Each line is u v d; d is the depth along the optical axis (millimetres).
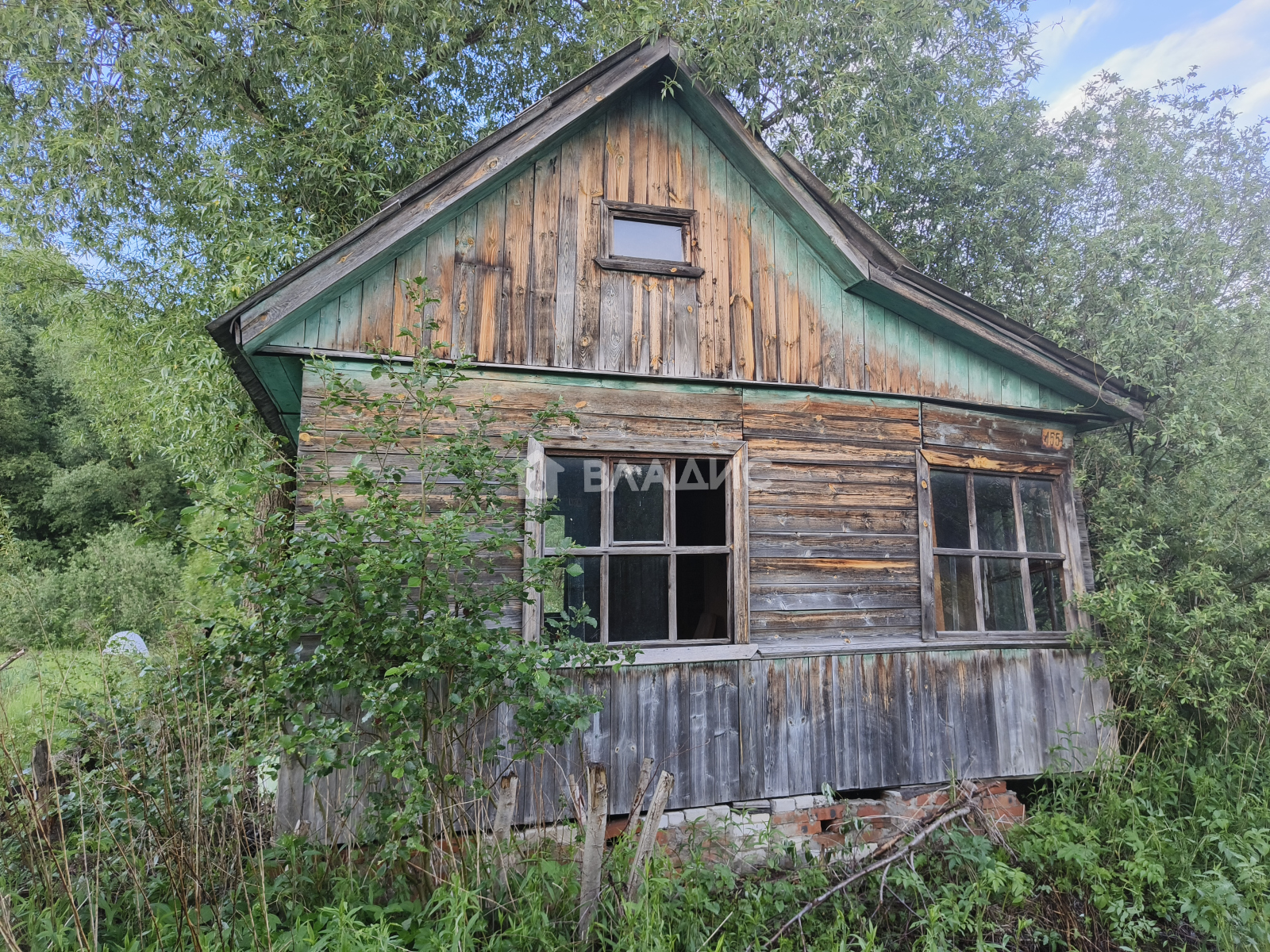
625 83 4504
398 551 2979
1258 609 5023
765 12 6070
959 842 4215
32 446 19453
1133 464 6035
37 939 2703
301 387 4445
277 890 3029
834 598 4773
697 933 3289
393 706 2824
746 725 4402
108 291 8852
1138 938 3719
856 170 8906
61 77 7094
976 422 5383
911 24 7535
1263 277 7520
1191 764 5199
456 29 8562
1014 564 5430
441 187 4012
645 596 4402
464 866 3170
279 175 8164
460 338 4180
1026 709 5129
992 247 9219
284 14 7684
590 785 3148
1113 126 8664
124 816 3061
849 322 5074
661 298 4652
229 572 3111
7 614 3857
